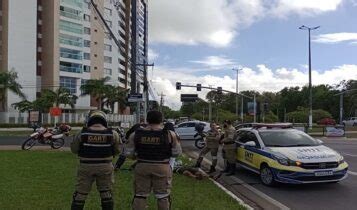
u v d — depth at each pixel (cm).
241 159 1407
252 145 1305
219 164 1745
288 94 13450
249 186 1223
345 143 3219
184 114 15038
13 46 9094
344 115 11556
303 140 1301
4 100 7250
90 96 10281
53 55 9656
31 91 9262
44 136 2283
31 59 9288
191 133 3453
